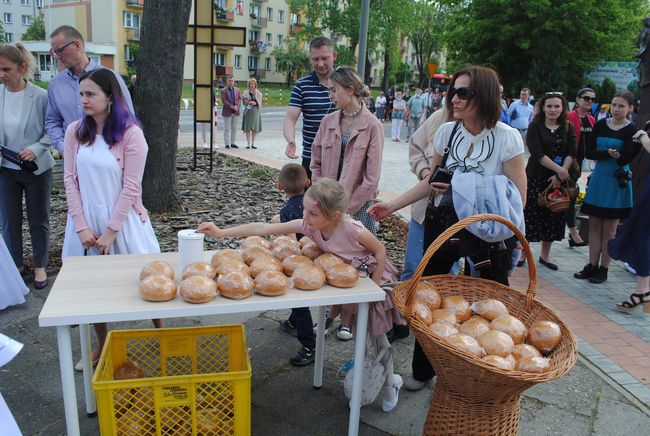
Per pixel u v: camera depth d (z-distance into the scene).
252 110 12.28
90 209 2.84
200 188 7.74
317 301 2.18
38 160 3.93
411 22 48.88
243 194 7.50
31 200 4.03
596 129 4.77
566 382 3.19
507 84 26.53
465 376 2.06
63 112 3.85
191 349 2.61
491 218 2.24
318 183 2.43
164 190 6.30
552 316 2.38
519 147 2.56
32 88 4.00
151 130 6.10
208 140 13.60
